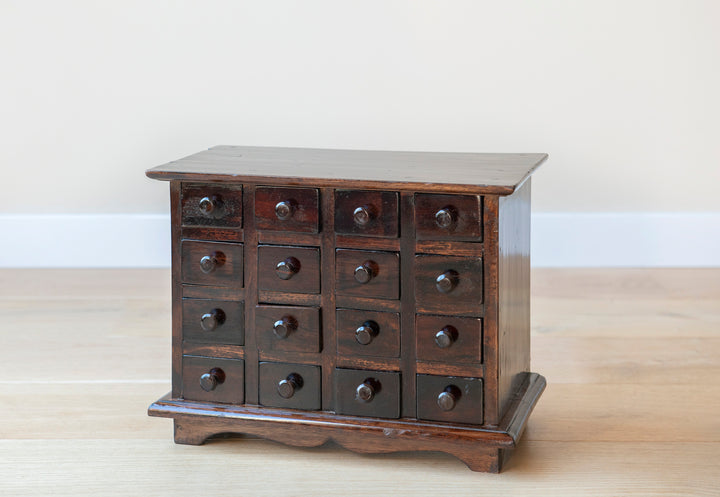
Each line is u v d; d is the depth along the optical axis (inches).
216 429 85.4
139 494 76.9
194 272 83.3
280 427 82.9
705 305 133.3
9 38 155.1
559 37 150.2
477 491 77.0
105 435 89.2
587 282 147.4
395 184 75.9
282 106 155.0
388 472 80.9
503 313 78.7
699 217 155.5
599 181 155.1
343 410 81.9
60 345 118.0
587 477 79.4
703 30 148.8
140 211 161.0
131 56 154.9
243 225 81.4
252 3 151.9
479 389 78.2
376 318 79.5
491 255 75.8
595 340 118.3
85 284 149.9
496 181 75.2
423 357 79.0
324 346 81.4
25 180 160.1
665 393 99.4
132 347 117.1
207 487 78.1
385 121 154.3
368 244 78.7
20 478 79.9
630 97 151.6
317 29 152.0
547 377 105.0
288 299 81.5
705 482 78.1
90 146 158.6
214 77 154.8
